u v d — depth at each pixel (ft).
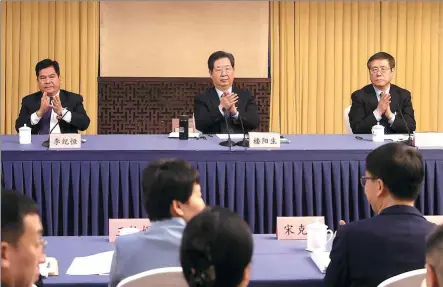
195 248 5.05
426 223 8.61
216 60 19.04
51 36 25.34
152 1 25.82
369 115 18.88
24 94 25.36
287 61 25.79
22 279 6.32
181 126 17.04
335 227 15.80
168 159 8.82
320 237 11.03
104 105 25.95
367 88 19.62
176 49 26.05
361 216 15.80
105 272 9.91
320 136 17.90
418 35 25.86
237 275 5.05
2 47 25.21
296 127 26.00
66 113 18.66
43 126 18.88
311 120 25.95
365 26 25.72
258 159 15.47
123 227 11.44
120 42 25.91
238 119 18.84
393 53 25.88
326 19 25.64
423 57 25.95
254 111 19.21
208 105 19.08
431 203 15.75
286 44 25.77
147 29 25.95
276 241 11.66
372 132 17.26
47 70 18.76
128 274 8.55
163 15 25.93
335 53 25.77
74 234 15.51
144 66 26.05
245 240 5.08
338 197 15.64
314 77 25.81
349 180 15.65
